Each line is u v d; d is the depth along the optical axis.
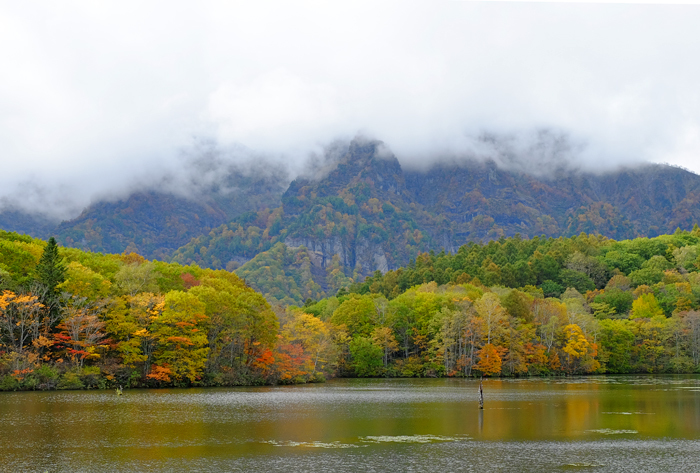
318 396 111.88
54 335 115.31
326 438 64.75
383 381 165.50
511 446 61.16
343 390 128.50
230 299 133.50
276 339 144.38
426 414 84.62
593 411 88.62
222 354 141.50
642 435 67.69
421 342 195.38
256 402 98.31
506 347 183.50
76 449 58.06
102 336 118.75
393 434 67.50
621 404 98.19
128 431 67.50
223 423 74.06
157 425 71.75
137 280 133.62
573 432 69.44
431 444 61.88
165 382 125.88
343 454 56.84
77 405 88.81
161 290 144.62
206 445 60.44
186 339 122.25
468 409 91.06
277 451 57.91
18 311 112.62
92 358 121.19
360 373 187.25
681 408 92.31
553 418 80.75
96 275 124.44
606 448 60.41
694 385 143.00
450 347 183.88
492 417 81.75
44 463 52.66
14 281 117.38
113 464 52.47
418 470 51.03
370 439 64.38
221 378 133.50
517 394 117.75
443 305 197.75
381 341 190.12
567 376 187.62
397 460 54.50
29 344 116.50
